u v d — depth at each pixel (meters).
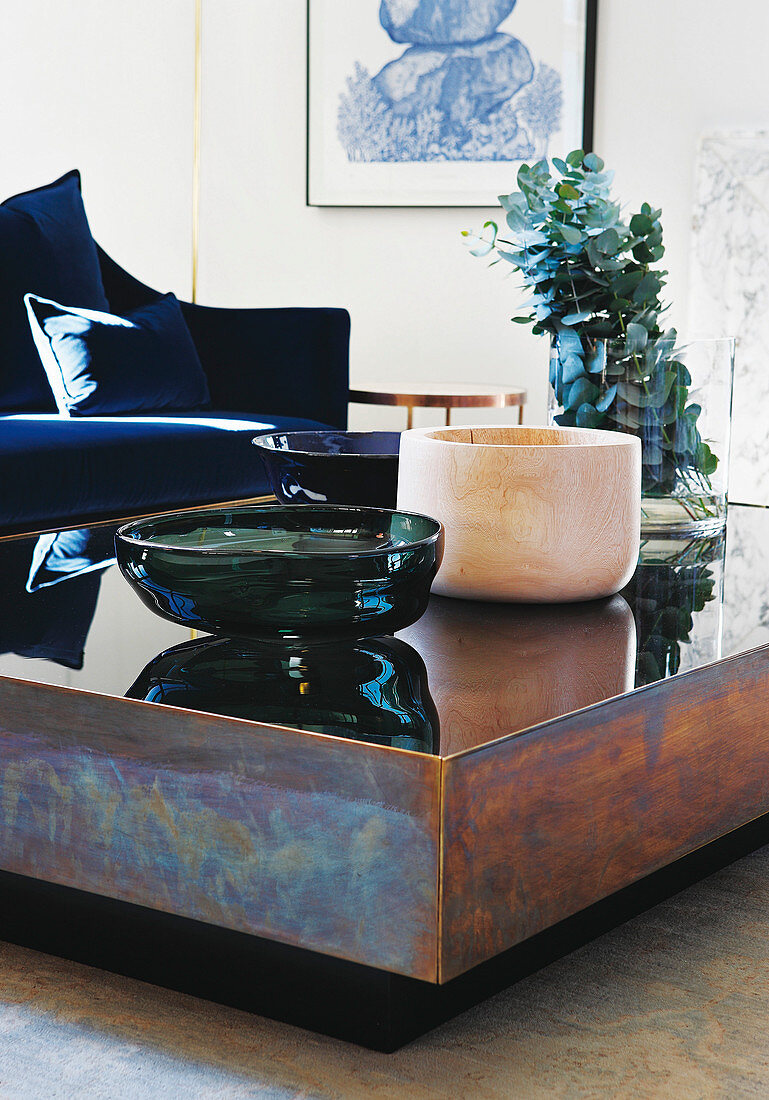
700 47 3.76
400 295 4.28
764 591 1.35
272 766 0.85
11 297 2.84
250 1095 0.87
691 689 1.01
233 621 0.99
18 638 1.10
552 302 1.72
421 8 4.11
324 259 4.39
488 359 4.16
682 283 3.82
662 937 1.12
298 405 3.16
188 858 0.90
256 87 4.42
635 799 0.96
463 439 1.42
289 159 4.40
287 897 0.86
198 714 0.88
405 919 0.81
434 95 4.13
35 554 1.55
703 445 1.68
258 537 1.22
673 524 1.69
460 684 0.96
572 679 0.98
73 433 2.46
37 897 1.08
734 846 1.30
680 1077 0.90
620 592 1.33
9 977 1.04
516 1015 0.98
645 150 3.86
